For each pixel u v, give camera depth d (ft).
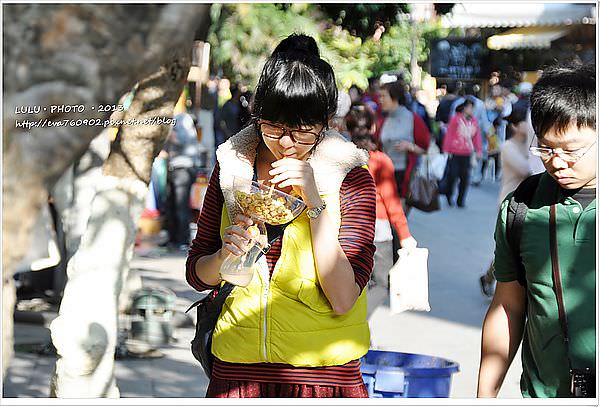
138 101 16.71
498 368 10.79
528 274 10.23
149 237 47.67
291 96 10.16
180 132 45.93
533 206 10.27
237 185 10.64
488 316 10.88
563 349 9.94
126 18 3.57
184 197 45.98
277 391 10.82
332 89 10.46
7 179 3.67
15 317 28.96
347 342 10.87
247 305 10.83
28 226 3.77
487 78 85.35
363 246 10.82
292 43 10.77
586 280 9.84
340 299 10.54
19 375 23.16
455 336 29.01
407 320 31.19
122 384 22.93
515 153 28.60
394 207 22.06
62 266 30.45
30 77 3.58
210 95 66.03
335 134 11.10
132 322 27.14
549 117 9.62
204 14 3.67
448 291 36.47
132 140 16.89
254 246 10.60
